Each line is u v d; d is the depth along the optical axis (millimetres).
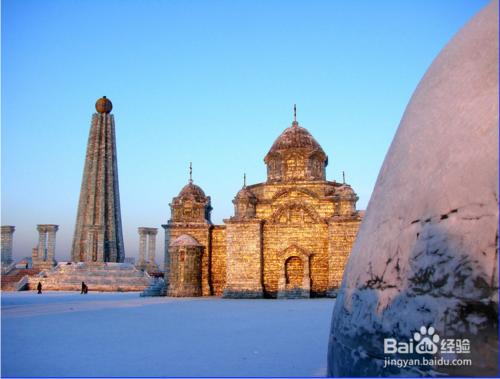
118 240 97312
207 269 63438
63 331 27656
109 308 43719
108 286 86562
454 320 8320
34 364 18203
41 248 116750
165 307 44562
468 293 8211
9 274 104000
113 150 98500
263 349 20922
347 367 10750
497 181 8305
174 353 20203
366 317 10344
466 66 10508
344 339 11117
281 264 59969
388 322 9625
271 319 33250
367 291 10617
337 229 58594
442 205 9203
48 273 90938
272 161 67562
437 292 8719
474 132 9219
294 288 58719
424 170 10117
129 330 27875
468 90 10000
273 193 63812
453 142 9602
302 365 17359
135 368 17281
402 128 12031
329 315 35969
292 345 21953
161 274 111938
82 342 23469
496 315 7781
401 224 10188
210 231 64438
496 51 9797
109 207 96375
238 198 61781
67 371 16938
